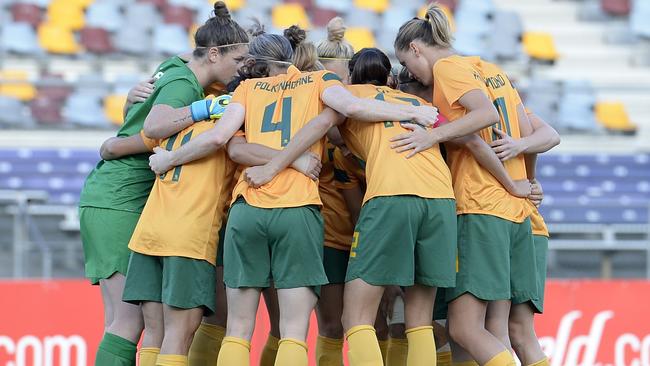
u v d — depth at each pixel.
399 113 17.81
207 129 18.34
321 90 18.00
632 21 62.81
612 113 54.84
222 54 19.34
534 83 56.19
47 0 60.41
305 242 17.47
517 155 18.70
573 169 49.19
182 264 17.91
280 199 17.45
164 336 18.47
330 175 20.23
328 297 20.53
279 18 59.84
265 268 17.69
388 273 17.41
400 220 17.33
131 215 19.75
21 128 51.94
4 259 36.91
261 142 17.86
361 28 60.12
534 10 63.69
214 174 18.36
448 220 17.66
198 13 60.75
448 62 18.23
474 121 17.64
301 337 17.42
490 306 18.58
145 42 59.03
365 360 17.23
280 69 18.81
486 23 60.88
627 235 40.47
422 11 61.50
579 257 40.06
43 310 31.12
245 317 17.72
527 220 18.72
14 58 58.06
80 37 58.97
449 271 17.61
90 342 31.05
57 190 47.31
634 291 31.66
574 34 62.19
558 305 31.56
